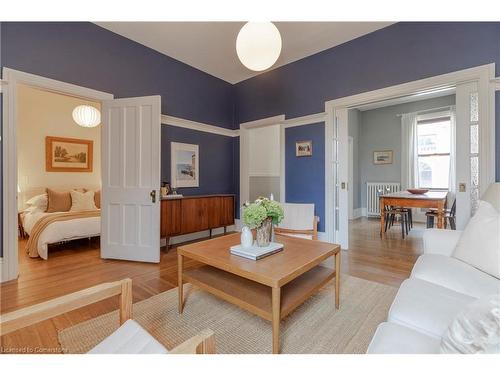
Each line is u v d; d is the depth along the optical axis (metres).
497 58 2.51
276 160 5.52
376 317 1.89
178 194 4.10
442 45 2.81
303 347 1.56
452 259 1.57
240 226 4.94
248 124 4.82
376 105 6.27
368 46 3.35
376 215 6.45
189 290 2.36
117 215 3.27
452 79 2.75
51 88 2.81
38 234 3.29
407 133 5.93
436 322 1.02
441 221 3.90
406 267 2.92
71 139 5.06
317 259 1.77
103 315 1.92
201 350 0.82
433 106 5.65
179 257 1.98
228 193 5.02
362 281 2.52
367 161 6.66
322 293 2.27
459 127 2.78
